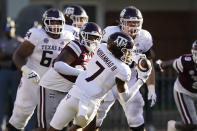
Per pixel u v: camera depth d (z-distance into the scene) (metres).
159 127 33.94
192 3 45.94
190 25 45.94
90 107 20.62
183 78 26.08
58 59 21.42
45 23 22.78
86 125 21.23
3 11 38.81
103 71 20.53
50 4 45.16
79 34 21.67
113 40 20.47
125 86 20.73
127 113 24.55
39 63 23.09
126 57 20.64
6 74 28.98
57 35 22.95
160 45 46.00
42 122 22.59
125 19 23.52
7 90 29.09
